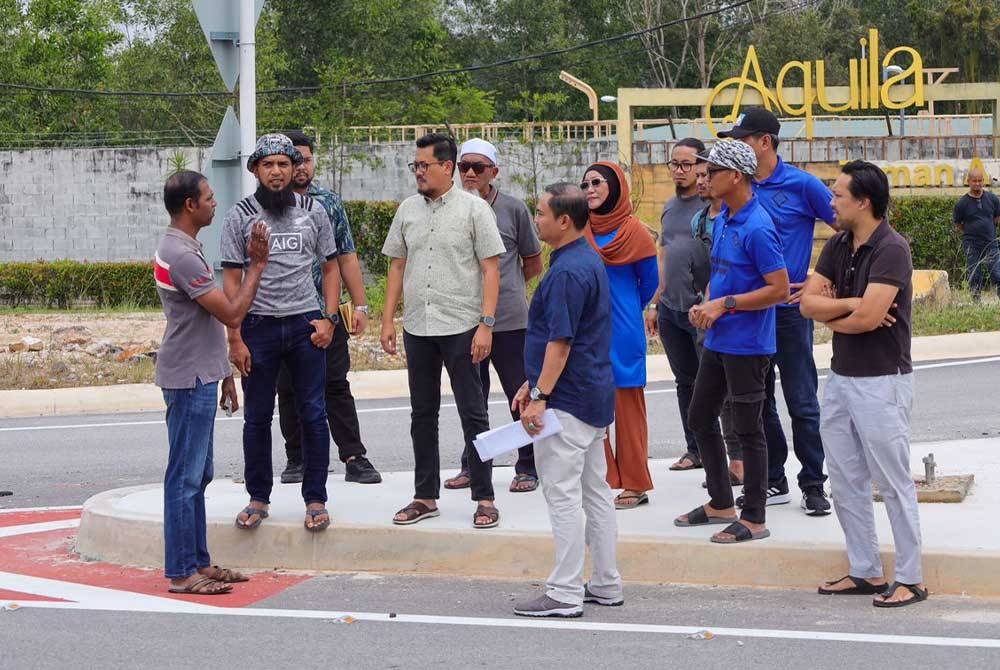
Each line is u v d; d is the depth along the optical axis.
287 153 7.17
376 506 7.76
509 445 6.04
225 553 7.26
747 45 54.97
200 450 6.60
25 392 13.84
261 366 7.20
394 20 48.84
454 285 7.30
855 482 6.24
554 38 56.38
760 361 6.73
